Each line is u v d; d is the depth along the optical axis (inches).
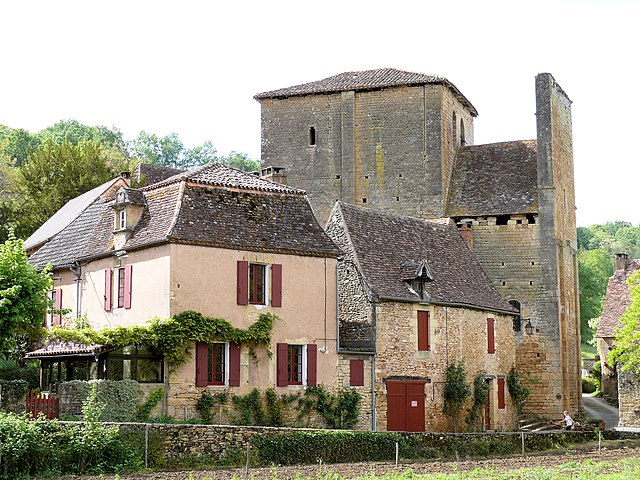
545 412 1971.0
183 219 1266.0
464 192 2098.9
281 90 2194.9
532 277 2017.7
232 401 1263.5
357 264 1466.5
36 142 3312.0
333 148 2133.4
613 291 2399.1
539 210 2025.1
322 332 1370.6
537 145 2052.2
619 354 1695.4
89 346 1202.6
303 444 1109.1
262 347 1305.4
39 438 926.4
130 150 3919.8
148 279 1278.3
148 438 1002.7
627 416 1800.0
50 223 1855.3
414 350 1491.1
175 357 1213.1
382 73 2212.1
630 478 884.6
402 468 1056.8
